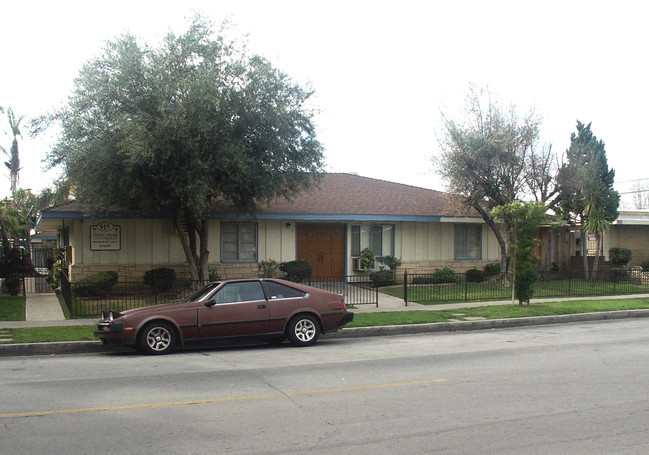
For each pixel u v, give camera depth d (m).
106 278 17.47
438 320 14.79
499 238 22.48
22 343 11.12
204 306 11.00
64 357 10.69
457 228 24.69
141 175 15.43
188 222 18.19
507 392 7.54
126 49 15.14
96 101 15.16
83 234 19.08
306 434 5.77
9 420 6.24
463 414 6.50
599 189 24.09
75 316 14.68
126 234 19.50
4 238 25.00
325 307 11.87
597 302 18.62
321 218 21.25
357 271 22.89
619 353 10.57
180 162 15.30
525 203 17.33
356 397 7.29
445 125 23.78
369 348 11.44
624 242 27.33
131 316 10.66
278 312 11.48
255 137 16.20
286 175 17.44
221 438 5.64
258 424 6.11
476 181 21.41
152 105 15.18
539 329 14.52
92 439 5.61
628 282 23.89
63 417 6.36
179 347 11.45
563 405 6.88
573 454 5.22
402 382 8.16
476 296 19.53
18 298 18.64
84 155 14.87
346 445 5.44
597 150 27.20
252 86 15.77
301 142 17.34
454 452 5.26
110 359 10.36
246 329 11.22
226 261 20.92
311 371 8.98
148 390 7.68
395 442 5.53
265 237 21.50
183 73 15.23
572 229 26.92
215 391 7.62
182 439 5.61
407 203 24.20
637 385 7.93
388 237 23.59
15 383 8.15
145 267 19.69
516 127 21.80
